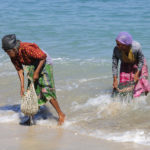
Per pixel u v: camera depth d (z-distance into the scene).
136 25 29.56
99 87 14.79
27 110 10.94
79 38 25.14
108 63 18.62
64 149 8.98
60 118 11.28
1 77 16.50
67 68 17.84
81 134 10.21
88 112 12.14
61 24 30.84
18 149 8.97
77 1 44.94
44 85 11.00
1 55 20.59
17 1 47.00
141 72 13.03
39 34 27.05
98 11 37.47
